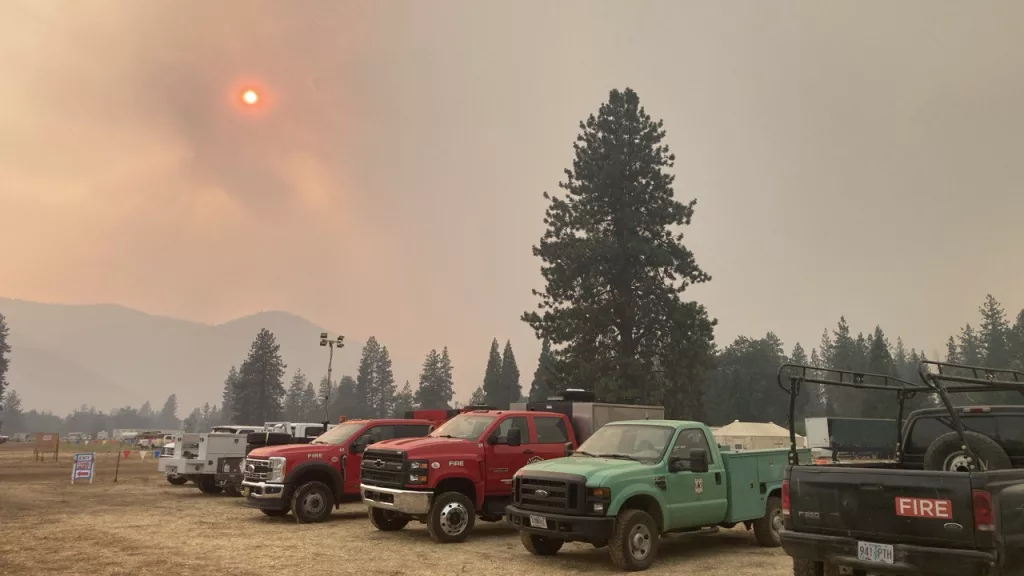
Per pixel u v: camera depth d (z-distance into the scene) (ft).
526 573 31.99
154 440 279.69
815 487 22.89
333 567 32.96
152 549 37.83
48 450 223.10
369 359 536.42
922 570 19.89
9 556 35.45
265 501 48.98
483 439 43.19
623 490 32.60
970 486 19.48
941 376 23.26
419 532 44.75
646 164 171.73
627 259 163.32
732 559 36.22
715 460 37.65
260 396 451.53
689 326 162.61
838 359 450.30
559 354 164.04
